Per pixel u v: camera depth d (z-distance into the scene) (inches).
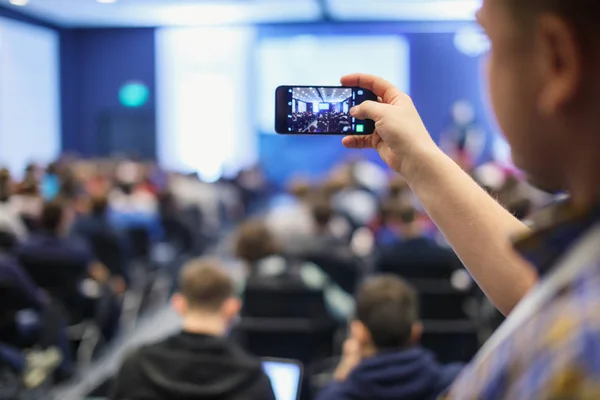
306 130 38.0
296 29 469.4
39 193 183.5
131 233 228.8
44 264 151.4
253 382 63.9
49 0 393.4
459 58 461.7
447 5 415.8
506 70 16.9
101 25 483.5
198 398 62.4
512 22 16.5
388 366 64.1
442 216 30.9
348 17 457.7
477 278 30.3
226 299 72.4
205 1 405.4
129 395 63.4
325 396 65.2
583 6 14.6
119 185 251.1
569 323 13.7
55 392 148.3
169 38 484.4
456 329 135.3
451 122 462.9
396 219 171.8
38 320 140.6
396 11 436.1
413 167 32.0
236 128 478.3
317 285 126.3
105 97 495.8
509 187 135.1
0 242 157.6
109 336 181.8
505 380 14.9
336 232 198.4
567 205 16.3
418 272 143.6
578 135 15.4
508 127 17.1
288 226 197.3
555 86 15.2
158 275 228.4
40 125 437.1
